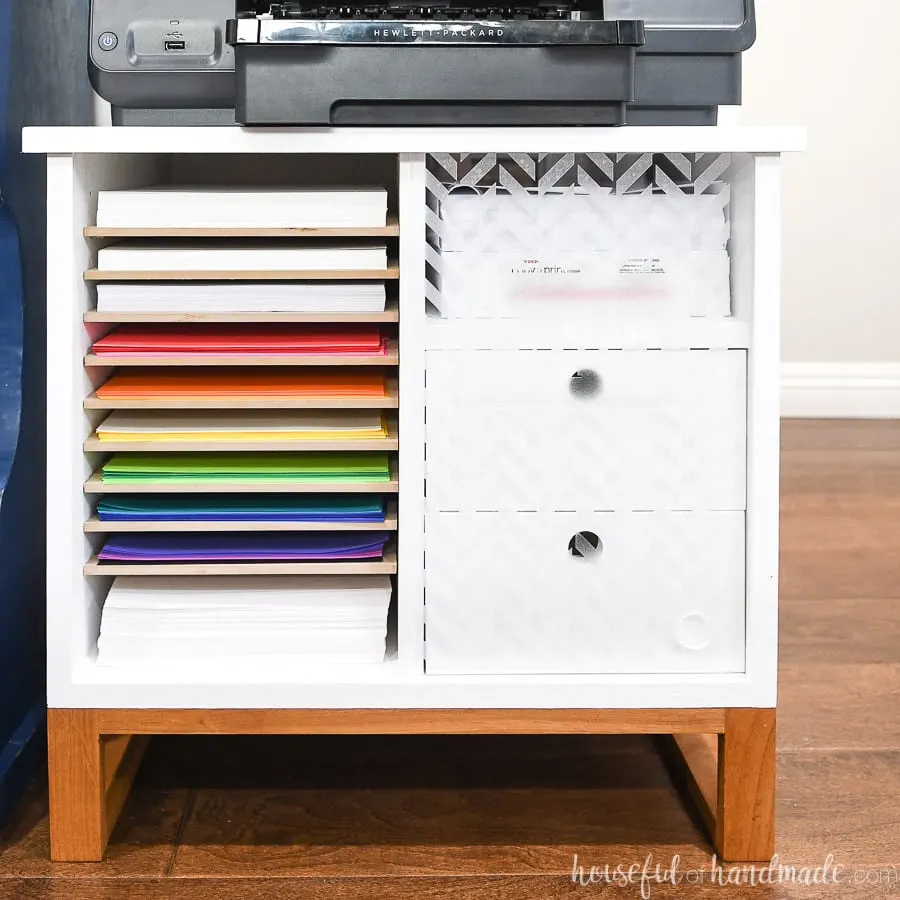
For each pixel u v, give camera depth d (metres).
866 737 1.24
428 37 0.93
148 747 1.23
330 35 0.92
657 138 0.94
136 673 1.01
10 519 1.12
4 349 1.09
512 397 0.99
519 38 0.93
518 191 0.99
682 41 1.02
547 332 0.98
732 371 0.99
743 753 1.01
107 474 1.02
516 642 1.02
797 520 2.08
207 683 1.00
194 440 1.00
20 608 1.16
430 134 0.94
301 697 1.00
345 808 1.10
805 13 2.75
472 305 1.00
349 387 1.03
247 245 1.04
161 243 1.06
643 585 1.01
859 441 2.69
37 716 1.19
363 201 0.98
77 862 1.01
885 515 2.11
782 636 1.54
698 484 1.00
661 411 0.99
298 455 1.07
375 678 1.01
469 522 1.00
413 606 1.01
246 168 1.36
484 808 1.11
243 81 0.93
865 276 2.89
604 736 1.27
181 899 0.95
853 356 2.94
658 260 1.00
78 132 0.93
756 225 0.97
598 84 0.94
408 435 0.99
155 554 1.02
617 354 0.99
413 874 0.99
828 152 2.82
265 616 1.03
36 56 1.14
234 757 1.21
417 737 1.26
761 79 2.78
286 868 1.00
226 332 1.05
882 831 1.06
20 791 1.11
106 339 1.02
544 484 1.00
